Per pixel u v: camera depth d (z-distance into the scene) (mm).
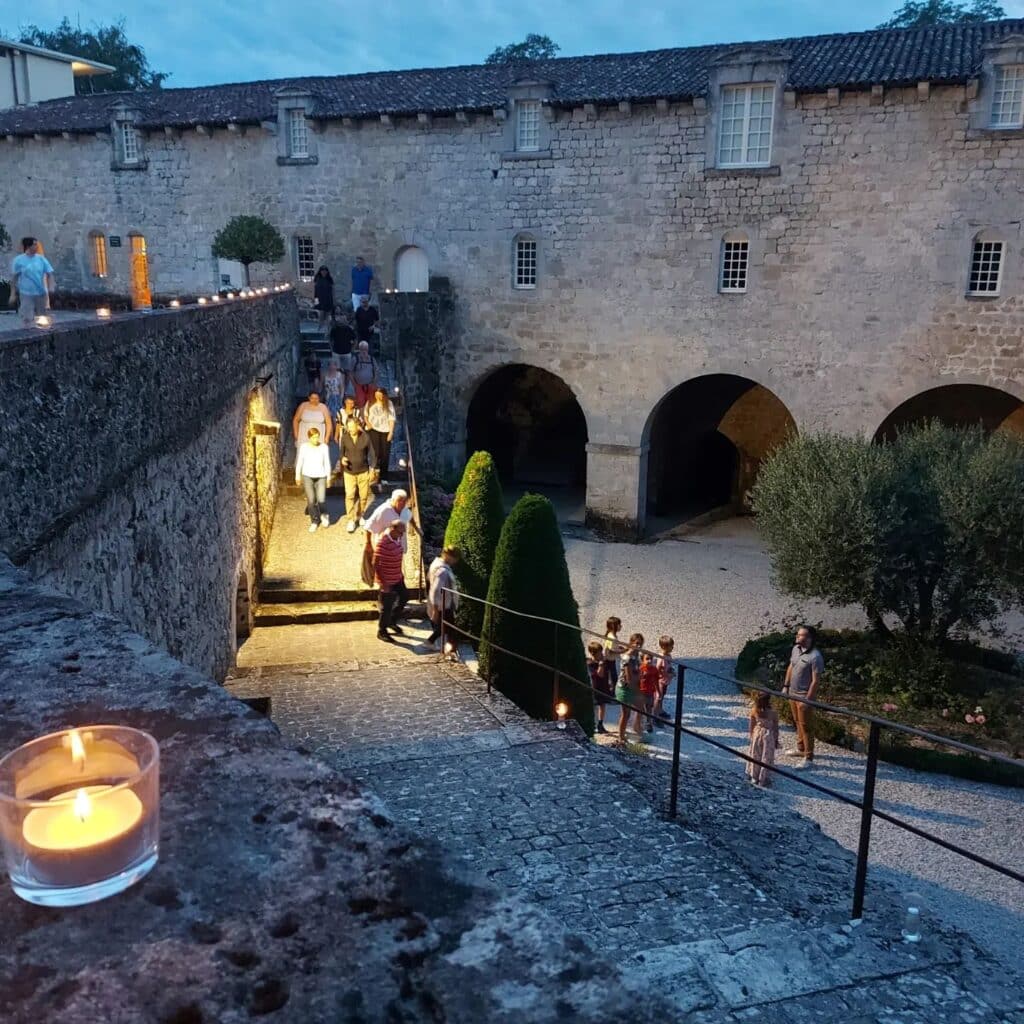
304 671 11625
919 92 21562
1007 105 21484
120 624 2410
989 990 4477
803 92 22562
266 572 15328
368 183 27688
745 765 13148
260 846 1418
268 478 17125
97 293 30578
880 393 23578
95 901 1290
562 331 26422
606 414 26328
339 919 1272
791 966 4496
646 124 24453
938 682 16078
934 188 22156
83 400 6094
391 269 28000
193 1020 1104
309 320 27953
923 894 10188
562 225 25844
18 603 2582
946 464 16453
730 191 23953
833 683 16531
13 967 1188
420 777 7602
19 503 5023
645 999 1145
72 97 33969
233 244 26703
